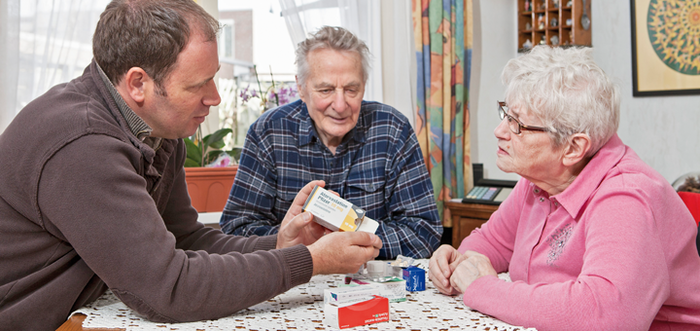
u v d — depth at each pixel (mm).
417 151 1768
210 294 932
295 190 1716
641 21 3000
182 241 1384
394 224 1671
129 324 935
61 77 2176
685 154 2898
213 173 2225
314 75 1564
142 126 1053
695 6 2797
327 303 931
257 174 1696
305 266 1019
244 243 1279
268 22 2881
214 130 2775
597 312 855
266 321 948
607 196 976
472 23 3152
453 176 3092
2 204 973
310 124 1717
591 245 943
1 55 2033
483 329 900
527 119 1048
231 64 2830
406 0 2891
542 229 1141
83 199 900
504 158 1117
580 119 1004
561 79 1015
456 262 1167
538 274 1125
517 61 1099
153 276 904
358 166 1732
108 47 997
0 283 998
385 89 2920
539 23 3268
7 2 2039
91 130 937
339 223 1147
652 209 948
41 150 922
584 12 3139
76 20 2182
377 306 935
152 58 985
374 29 2836
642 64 3021
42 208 925
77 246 907
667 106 2955
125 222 906
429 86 2961
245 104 2836
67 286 995
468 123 3152
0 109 2043
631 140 3131
